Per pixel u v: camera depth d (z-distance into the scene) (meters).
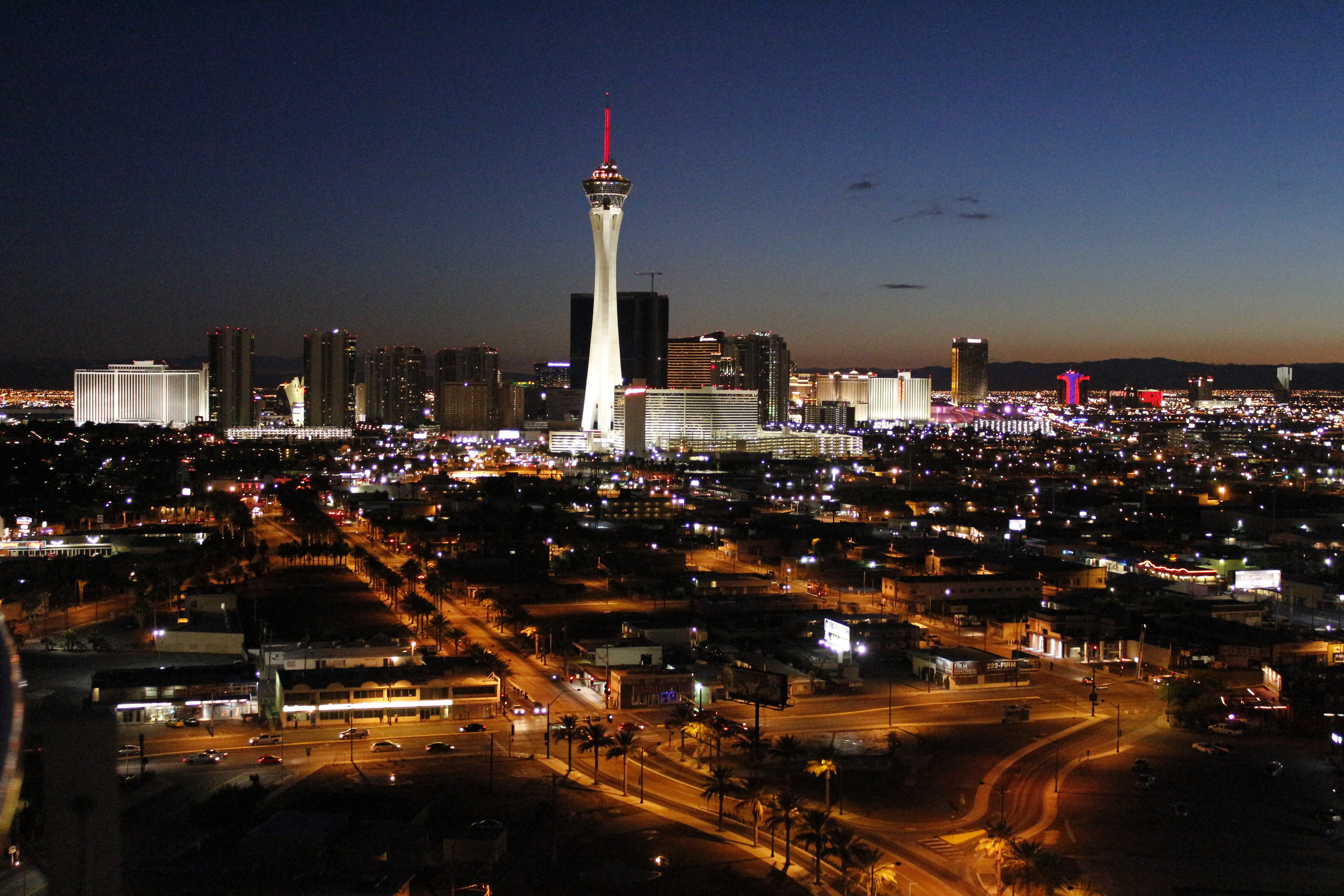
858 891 185.38
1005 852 188.88
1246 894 188.00
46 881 93.44
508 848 199.62
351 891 170.38
